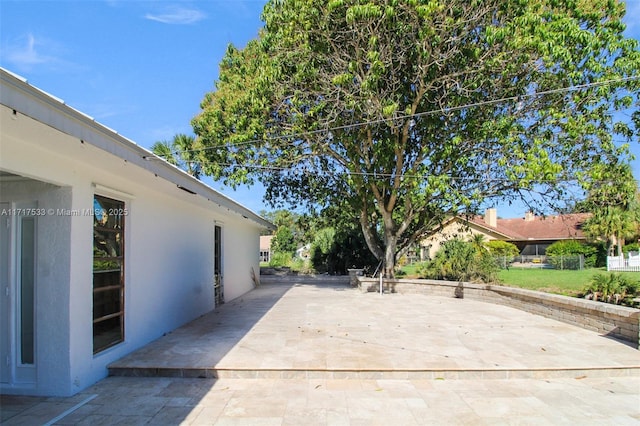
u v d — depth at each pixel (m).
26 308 4.78
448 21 9.62
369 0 9.62
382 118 10.80
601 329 7.39
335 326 8.03
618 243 27.73
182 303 8.33
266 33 12.06
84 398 4.51
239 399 4.48
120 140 4.31
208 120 13.84
